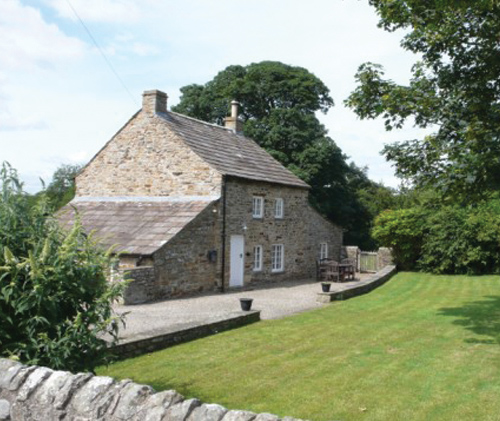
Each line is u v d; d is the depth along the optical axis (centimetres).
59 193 5572
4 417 450
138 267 1667
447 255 2616
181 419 387
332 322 1308
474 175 1075
